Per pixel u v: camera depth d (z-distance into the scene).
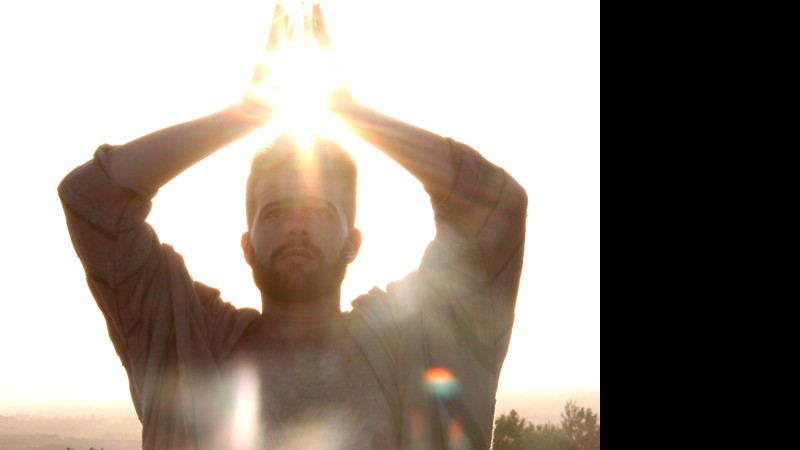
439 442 2.10
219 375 2.10
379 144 2.13
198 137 2.09
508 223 2.17
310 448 2.01
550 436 20.14
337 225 2.11
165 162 2.07
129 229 2.10
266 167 2.12
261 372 2.10
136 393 2.20
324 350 2.13
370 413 2.08
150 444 2.06
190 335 2.13
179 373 2.08
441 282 2.22
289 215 2.08
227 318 2.23
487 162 2.17
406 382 2.13
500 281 2.21
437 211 2.19
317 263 2.07
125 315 2.13
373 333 2.20
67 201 2.08
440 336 2.20
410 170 2.13
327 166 2.13
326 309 2.14
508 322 2.26
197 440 2.02
